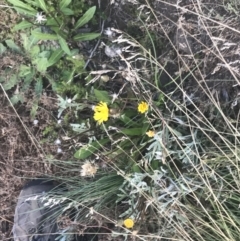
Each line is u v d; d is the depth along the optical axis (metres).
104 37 0.67
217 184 0.56
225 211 0.53
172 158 0.58
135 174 0.58
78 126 0.64
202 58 0.61
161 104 0.62
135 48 0.66
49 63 0.65
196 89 0.61
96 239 0.67
